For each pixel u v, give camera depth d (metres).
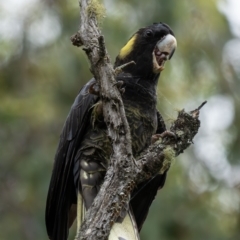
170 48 8.97
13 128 15.20
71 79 14.84
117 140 7.07
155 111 8.69
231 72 15.71
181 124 7.37
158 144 7.33
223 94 15.45
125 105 8.46
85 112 8.30
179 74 15.37
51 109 15.18
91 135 8.31
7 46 15.95
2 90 15.75
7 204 15.01
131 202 8.69
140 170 7.14
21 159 15.03
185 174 14.69
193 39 15.49
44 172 14.53
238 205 14.78
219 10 15.52
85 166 8.23
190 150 14.93
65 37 15.24
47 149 14.96
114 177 7.02
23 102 15.32
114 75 7.19
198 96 15.27
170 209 13.85
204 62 15.51
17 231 14.62
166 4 14.41
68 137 8.43
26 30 15.82
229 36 15.62
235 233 14.48
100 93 7.20
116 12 14.70
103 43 7.03
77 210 8.12
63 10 15.60
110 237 7.49
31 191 14.64
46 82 15.58
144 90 8.59
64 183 8.45
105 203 6.96
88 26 7.25
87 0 7.32
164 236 13.62
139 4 14.51
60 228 8.52
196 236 13.87
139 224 8.77
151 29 9.04
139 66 8.76
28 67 15.80
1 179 15.18
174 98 14.77
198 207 14.28
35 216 14.50
